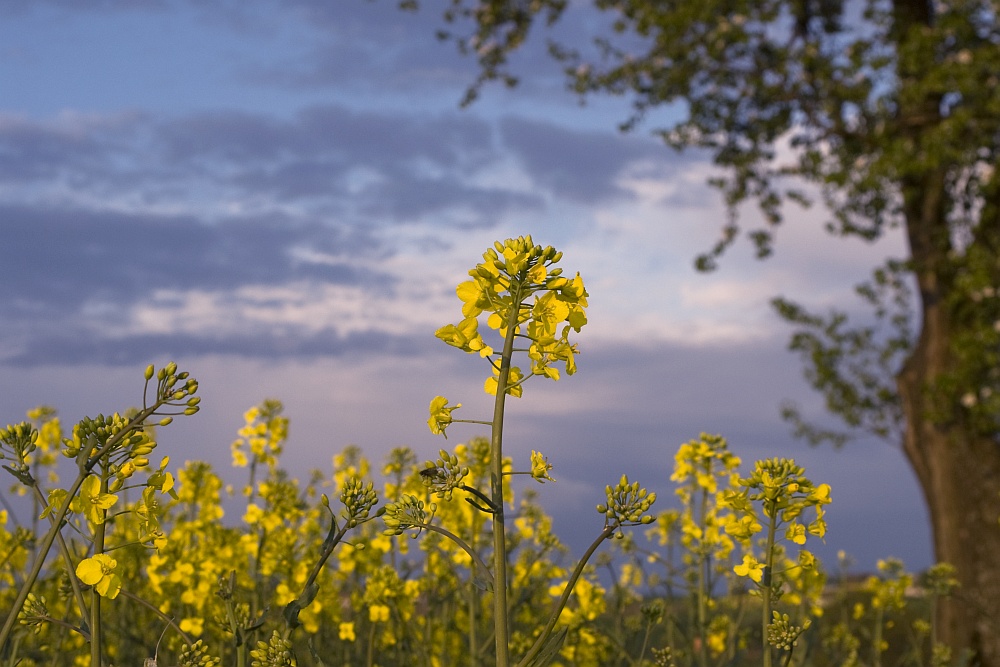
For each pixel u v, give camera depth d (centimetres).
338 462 678
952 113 1165
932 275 1232
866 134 1246
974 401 1142
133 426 231
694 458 520
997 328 1111
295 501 587
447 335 243
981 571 1128
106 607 588
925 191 1262
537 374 241
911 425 1270
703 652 492
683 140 1363
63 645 514
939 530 1191
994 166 1178
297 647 521
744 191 1400
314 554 552
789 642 289
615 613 567
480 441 526
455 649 569
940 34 1148
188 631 504
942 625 1115
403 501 246
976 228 1197
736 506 305
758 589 302
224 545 573
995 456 1169
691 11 1247
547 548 555
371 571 548
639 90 1329
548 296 243
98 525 232
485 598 580
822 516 300
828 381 1353
